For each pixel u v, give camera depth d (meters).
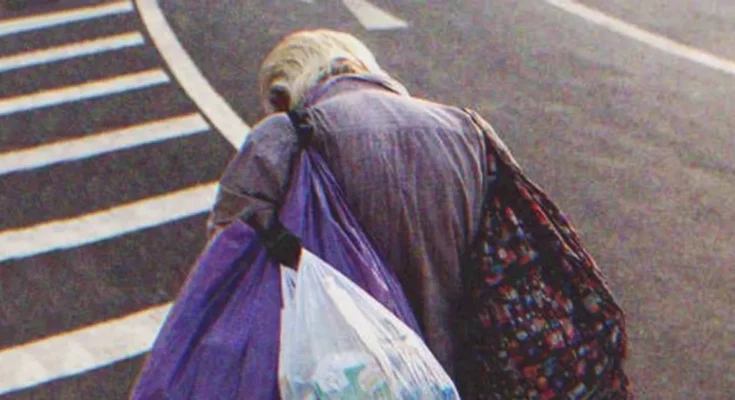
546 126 8.72
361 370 2.64
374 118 2.87
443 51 10.31
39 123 8.90
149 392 2.76
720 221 7.27
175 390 2.73
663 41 10.55
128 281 6.62
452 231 2.87
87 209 7.52
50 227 7.27
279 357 2.69
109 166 8.13
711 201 7.52
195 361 2.74
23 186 7.84
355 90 2.97
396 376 2.65
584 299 2.90
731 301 6.36
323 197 2.80
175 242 7.07
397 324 2.71
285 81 3.05
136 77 9.80
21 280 6.64
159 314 6.28
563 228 2.96
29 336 6.08
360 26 10.96
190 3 11.59
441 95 9.35
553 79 9.66
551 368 2.84
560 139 8.48
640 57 10.16
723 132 8.61
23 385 5.65
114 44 10.55
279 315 2.73
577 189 7.70
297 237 2.77
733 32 10.77
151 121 8.91
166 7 11.50
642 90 9.41
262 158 2.83
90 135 8.68
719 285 6.51
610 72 9.80
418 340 2.72
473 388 2.93
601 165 8.05
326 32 3.18
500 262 2.88
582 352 2.86
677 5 11.53
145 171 8.05
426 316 2.88
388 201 2.81
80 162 8.20
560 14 11.30
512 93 9.38
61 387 5.63
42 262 6.83
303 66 3.04
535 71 9.84
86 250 6.97
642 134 8.58
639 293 6.43
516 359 2.84
